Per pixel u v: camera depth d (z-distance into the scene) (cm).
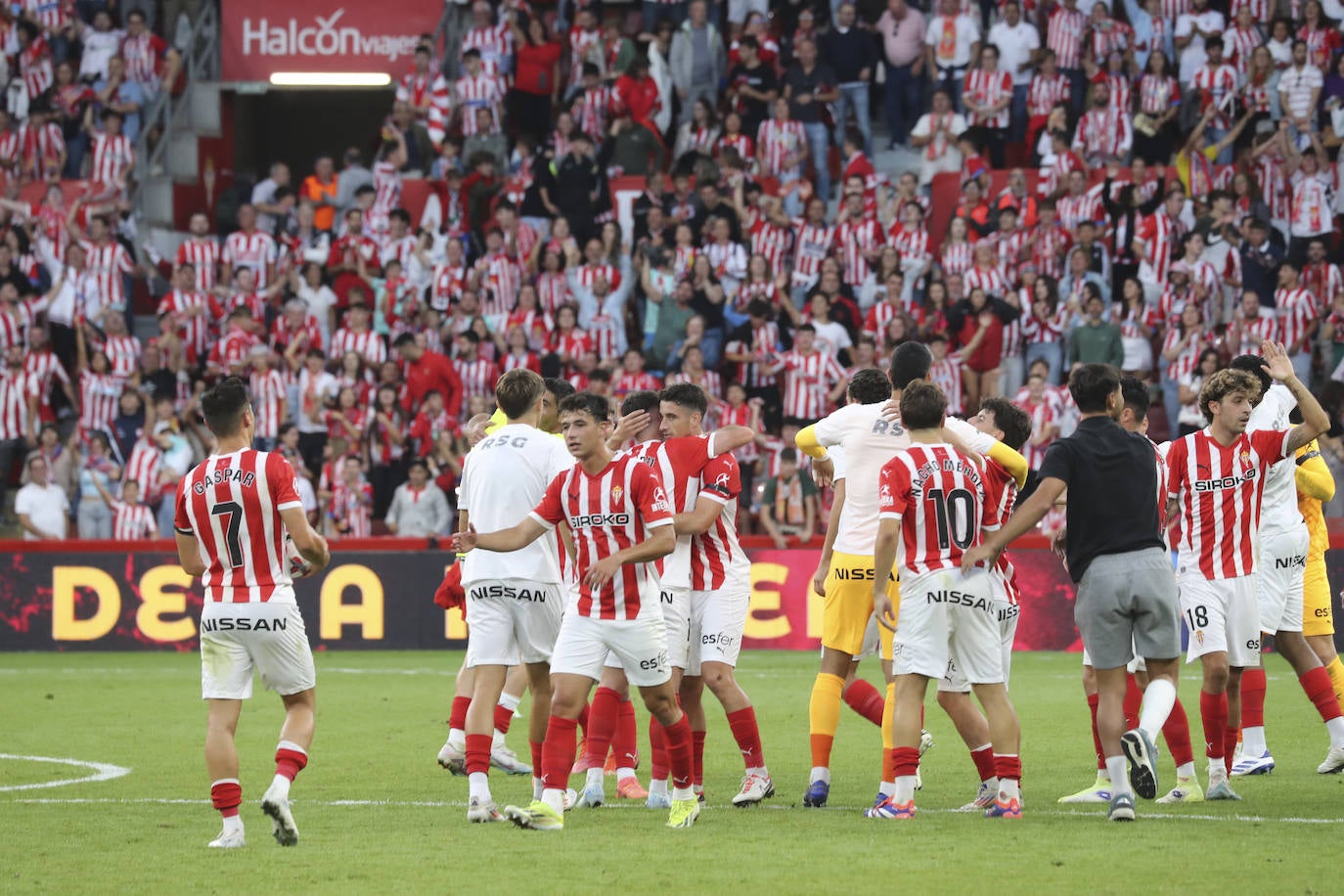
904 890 1947
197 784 2941
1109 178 6706
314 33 8362
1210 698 2678
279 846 2292
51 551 5959
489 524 2588
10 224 7419
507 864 2136
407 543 5869
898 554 2617
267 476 2292
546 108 7806
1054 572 5625
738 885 1981
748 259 6819
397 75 8331
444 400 6488
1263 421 3033
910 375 2645
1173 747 2678
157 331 7669
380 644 5850
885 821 2473
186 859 2197
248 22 8406
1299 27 7150
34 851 2266
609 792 2848
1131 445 2484
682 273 6681
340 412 6462
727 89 7725
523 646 2589
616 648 2397
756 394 6381
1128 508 2458
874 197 7038
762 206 6975
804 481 5875
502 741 3109
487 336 6644
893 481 2422
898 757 2484
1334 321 6269
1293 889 1944
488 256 7000
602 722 2645
